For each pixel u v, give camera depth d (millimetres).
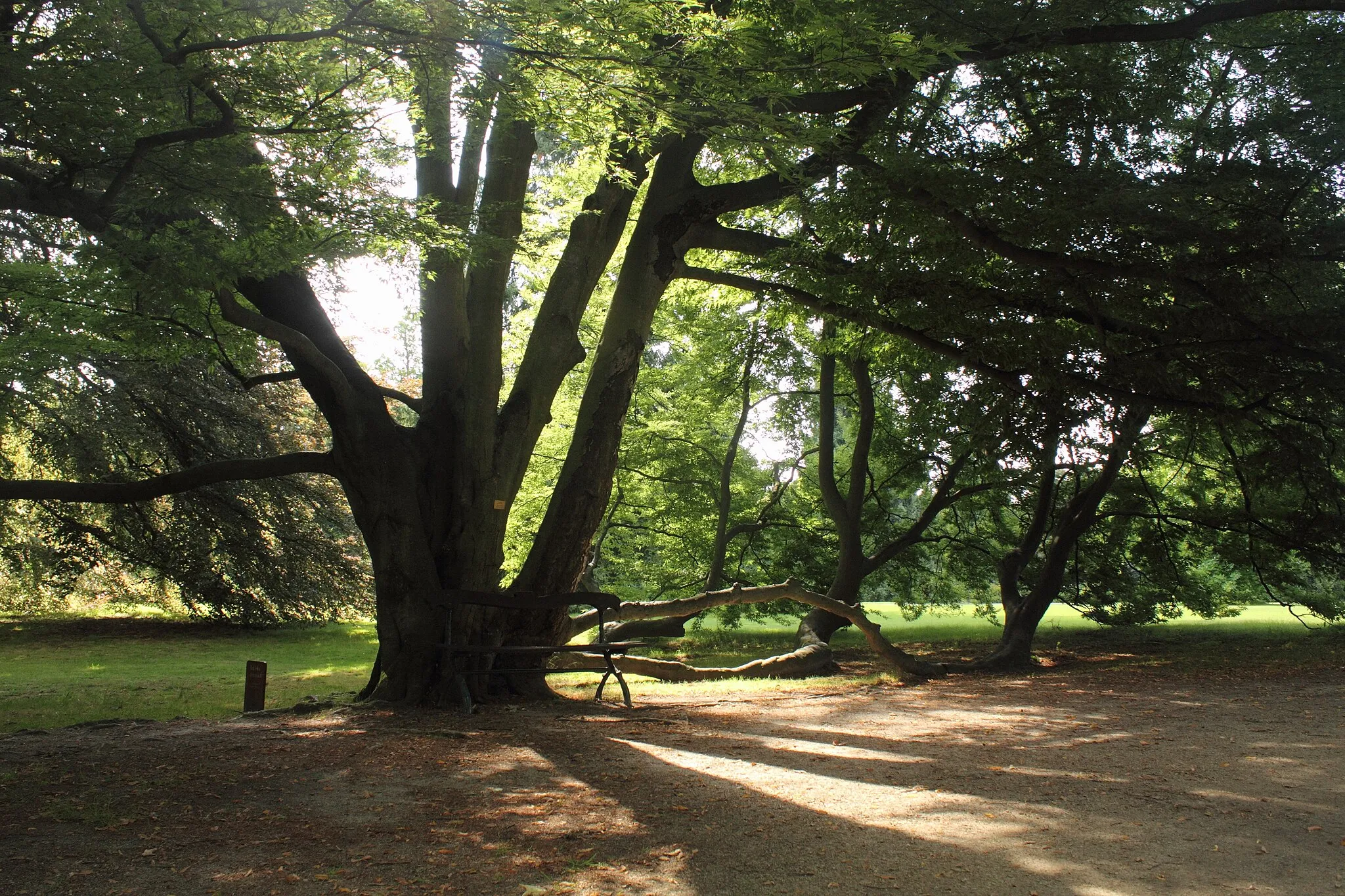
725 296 20453
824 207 12555
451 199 11781
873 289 12469
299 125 8258
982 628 27859
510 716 9328
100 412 22844
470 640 10445
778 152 8195
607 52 7367
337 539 27781
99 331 9992
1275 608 34219
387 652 10242
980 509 24312
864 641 23594
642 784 6133
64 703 12789
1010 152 12109
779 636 25266
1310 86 12484
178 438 23984
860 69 7750
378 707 9750
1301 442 13703
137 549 24438
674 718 9305
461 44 7281
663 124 8141
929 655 19656
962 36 11305
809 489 25781
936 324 12773
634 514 25719
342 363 10562
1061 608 38375
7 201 6785
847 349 16125
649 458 23922
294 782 6207
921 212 11781
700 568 25391
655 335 24922
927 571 25656
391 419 10711
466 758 7035
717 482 24609
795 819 5266
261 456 24969
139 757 7066
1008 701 10828
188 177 7020
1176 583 22297
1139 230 11367
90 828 5125
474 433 10875
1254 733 8102
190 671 17156
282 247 7730
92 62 6242
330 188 8469
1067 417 12867
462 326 11117
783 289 12992
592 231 12102
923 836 4949
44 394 21375
